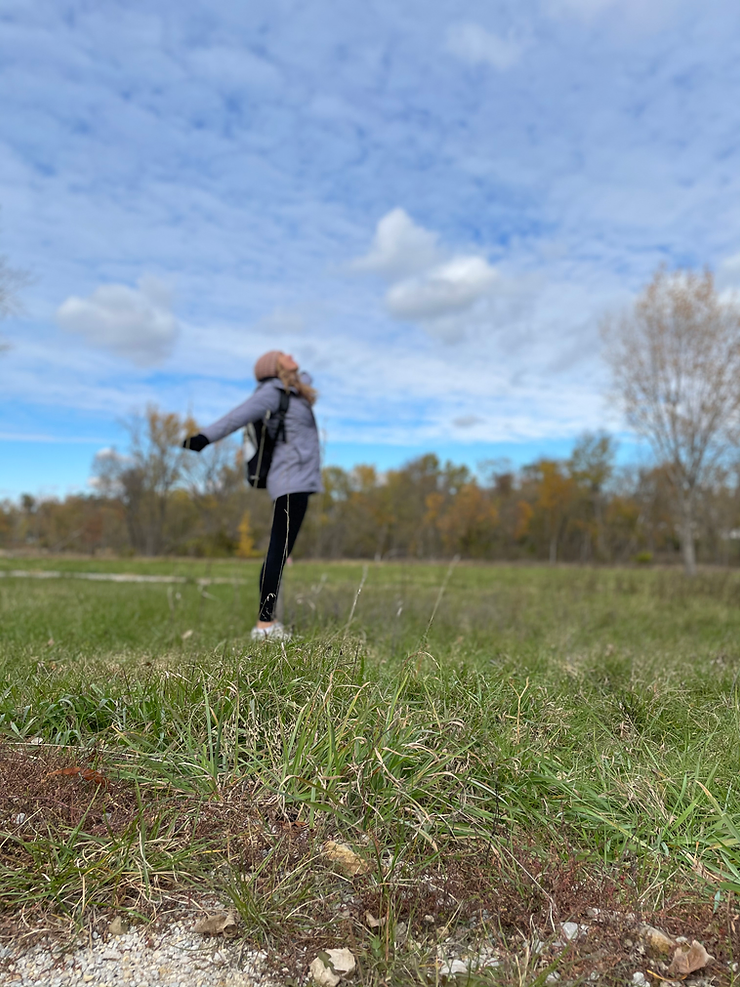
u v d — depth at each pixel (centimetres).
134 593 1016
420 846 190
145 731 236
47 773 209
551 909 168
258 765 215
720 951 156
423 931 162
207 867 180
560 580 1745
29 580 1373
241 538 5444
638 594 1284
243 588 1348
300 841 188
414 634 492
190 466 5525
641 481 6053
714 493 4556
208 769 213
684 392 2611
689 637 641
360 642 337
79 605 705
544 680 335
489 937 161
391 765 210
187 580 1402
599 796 213
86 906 167
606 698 321
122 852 180
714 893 175
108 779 211
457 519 5969
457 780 211
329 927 161
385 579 1327
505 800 211
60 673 294
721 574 1527
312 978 147
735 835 187
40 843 179
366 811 198
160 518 5662
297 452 443
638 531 5962
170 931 161
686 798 214
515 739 241
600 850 195
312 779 205
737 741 262
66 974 147
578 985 145
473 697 274
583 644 556
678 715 303
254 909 162
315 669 273
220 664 284
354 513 5894
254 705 243
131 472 5672
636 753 256
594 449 6194
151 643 451
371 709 233
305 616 518
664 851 191
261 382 459
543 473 6069
